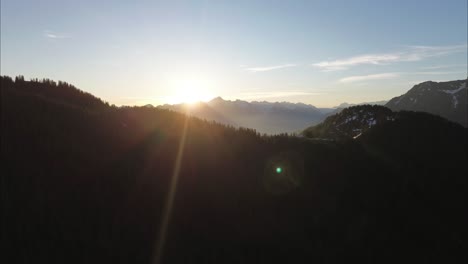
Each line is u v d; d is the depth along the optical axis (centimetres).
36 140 6247
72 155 6425
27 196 5203
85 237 5147
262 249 6469
